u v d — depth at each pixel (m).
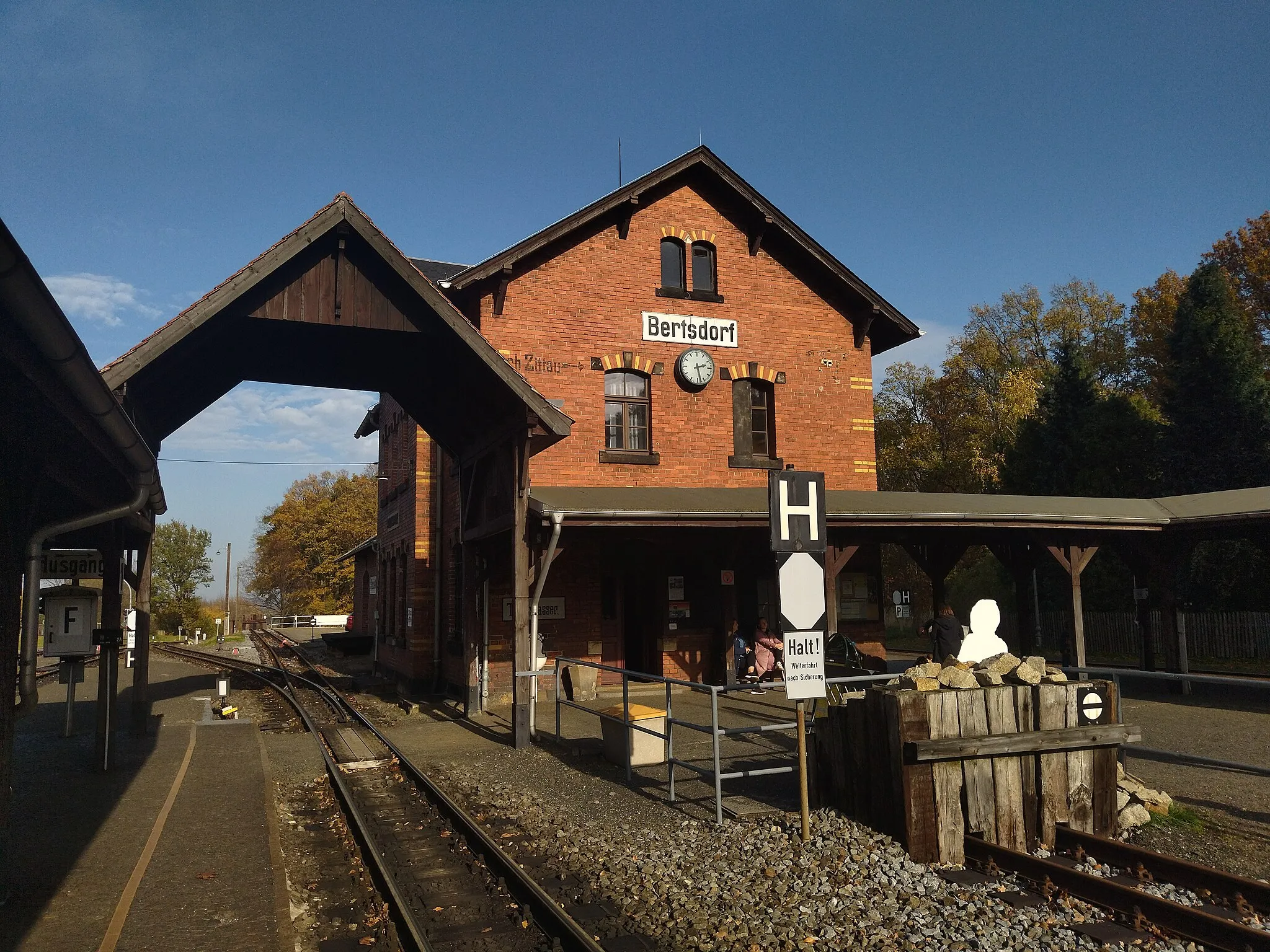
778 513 7.04
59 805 8.74
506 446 12.98
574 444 16.16
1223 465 25.06
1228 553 22.97
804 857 6.52
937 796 6.63
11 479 5.65
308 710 16.67
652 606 17.39
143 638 13.36
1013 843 6.80
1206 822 7.31
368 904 6.16
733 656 16.48
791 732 11.16
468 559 15.69
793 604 7.02
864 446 18.25
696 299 17.34
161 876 6.52
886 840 6.71
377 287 11.33
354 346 12.66
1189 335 26.53
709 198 17.75
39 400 5.05
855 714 7.33
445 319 11.27
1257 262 30.53
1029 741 6.81
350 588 65.31
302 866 7.10
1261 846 6.71
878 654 17.80
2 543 5.41
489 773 10.31
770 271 18.03
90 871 6.62
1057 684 7.21
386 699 19.22
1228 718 12.18
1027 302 41.16
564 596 16.28
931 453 37.84
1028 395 34.84
